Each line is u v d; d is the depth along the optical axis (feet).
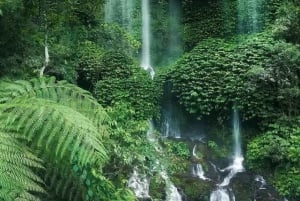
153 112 31.94
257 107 30.89
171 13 45.34
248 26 41.83
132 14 44.42
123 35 39.17
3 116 7.68
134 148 17.89
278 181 26.96
